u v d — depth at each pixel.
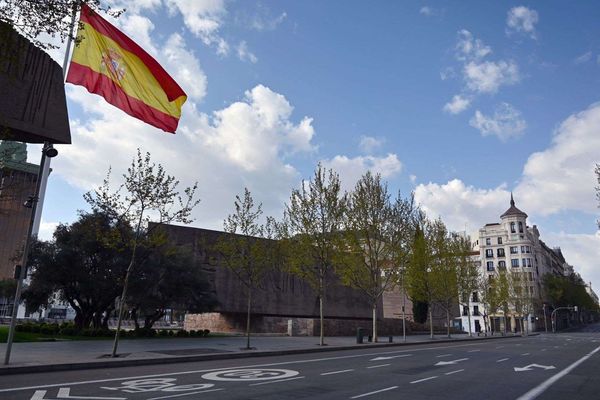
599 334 82.56
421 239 49.94
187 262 34.53
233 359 20.03
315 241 30.53
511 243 116.75
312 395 10.73
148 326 34.06
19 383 11.78
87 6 9.59
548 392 12.01
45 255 30.55
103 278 30.72
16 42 9.48
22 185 19.17
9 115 17.98
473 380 14.09
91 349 20.50
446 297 52.09
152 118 17.50
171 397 10.13
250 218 26.62
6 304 91.88
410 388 12.16
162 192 19.44
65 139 19.61
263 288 43.75
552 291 111.06
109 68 16.66
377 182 37.38
